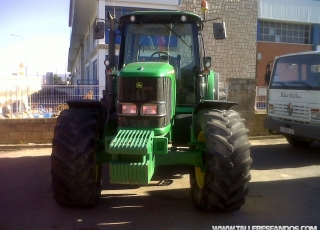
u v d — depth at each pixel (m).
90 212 4.51
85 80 19.52
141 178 3.78
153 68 4.32
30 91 8.97
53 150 4.20
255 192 5.37
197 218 4.33
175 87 4.87
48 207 4.68
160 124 4.17
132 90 4.19
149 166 3.84
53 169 4.18
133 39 5.54
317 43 19.95
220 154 3.98
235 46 17.33
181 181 5.88
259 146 8.96
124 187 5.56
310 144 9.05
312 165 7.06
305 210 4.64
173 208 4.66
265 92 9.92
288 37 19.52
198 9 15.95
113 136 4.09
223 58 17.20
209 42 16.89
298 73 7.71
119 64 5.56
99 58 14.76
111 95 5.00
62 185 4.22
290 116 7.74
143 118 4.16
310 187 5.64
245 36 17.48
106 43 14.84
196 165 4.32
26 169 6.66
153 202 4.88
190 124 4.86
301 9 19.23
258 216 4.41
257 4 17.83
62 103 9.24
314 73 7.30
